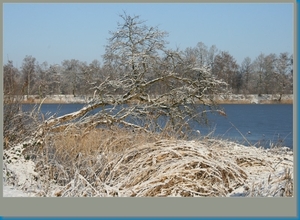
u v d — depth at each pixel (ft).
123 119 42.06
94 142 35.32
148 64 43.32
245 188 23.66
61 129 39.65
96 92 42.68
